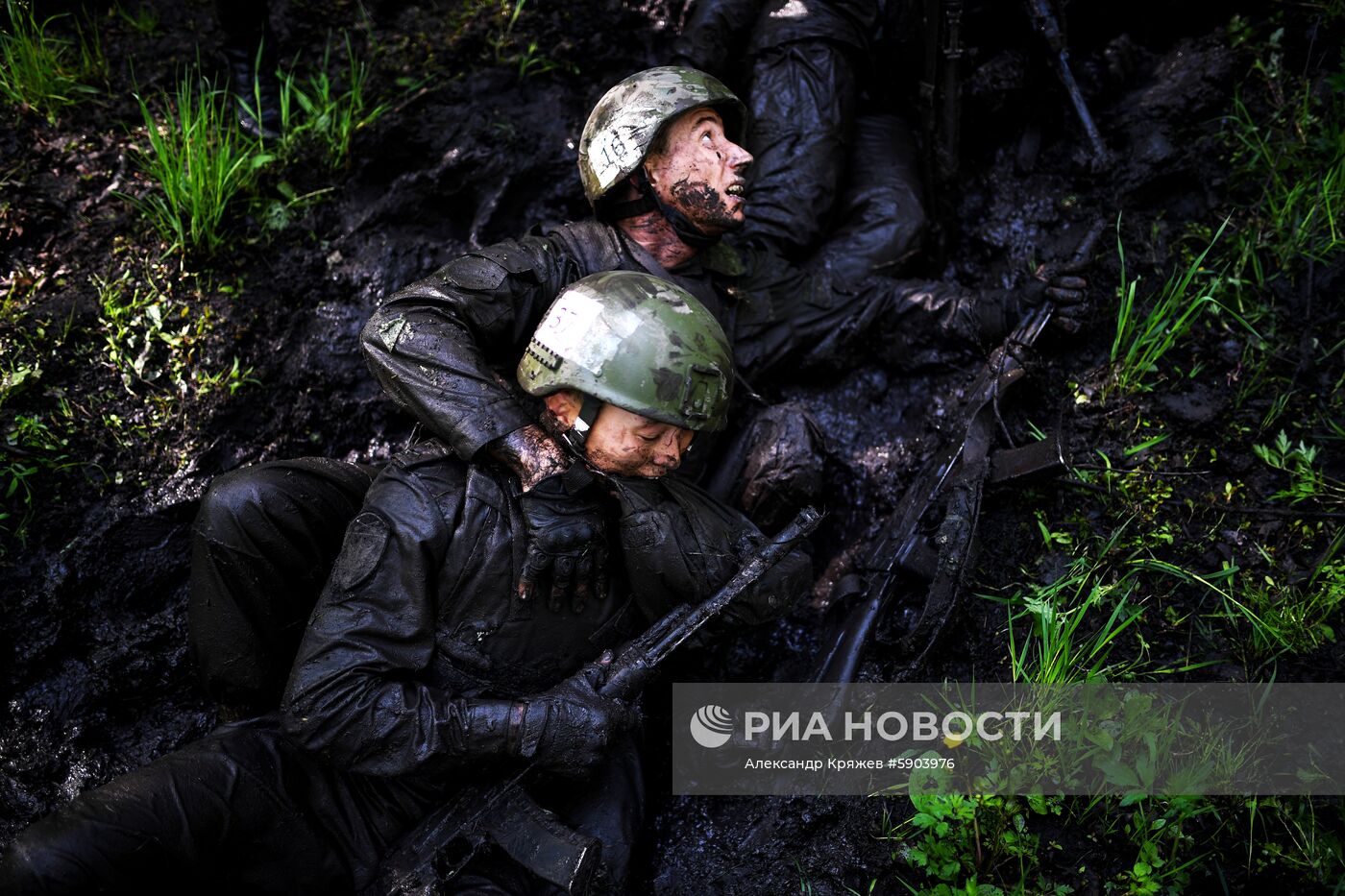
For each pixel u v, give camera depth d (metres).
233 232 4.50
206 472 4.09
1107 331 4.23
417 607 3.06
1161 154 4.51
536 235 3.62
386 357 3.25
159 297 4.33
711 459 3.96
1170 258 4.36
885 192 4.42
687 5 4.97
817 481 3.81
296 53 4.96
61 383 4.14
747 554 3.31
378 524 3.09
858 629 3.68
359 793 3.20
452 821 3.09
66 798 3.52
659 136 3.54
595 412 3.07
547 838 3.02
